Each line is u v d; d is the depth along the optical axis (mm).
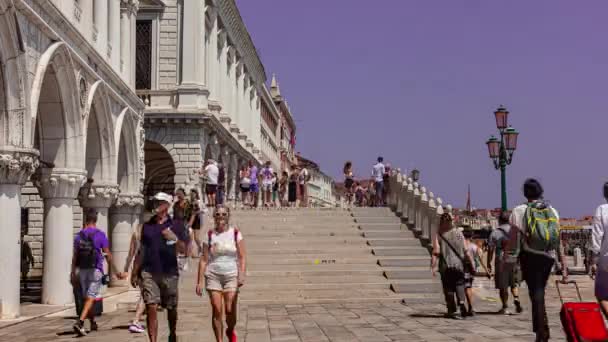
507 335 12023
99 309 15906
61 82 17938
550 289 23375
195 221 16891
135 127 26828
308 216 26766
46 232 18578
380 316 15383
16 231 15266
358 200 38844
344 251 22594
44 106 18328
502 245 15289
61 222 18625
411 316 15250
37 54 16156
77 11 20344
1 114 15039
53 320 15383
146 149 39156
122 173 26500
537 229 10336
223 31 45188
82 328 12641
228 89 48688
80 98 19141
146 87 37594
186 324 14484
